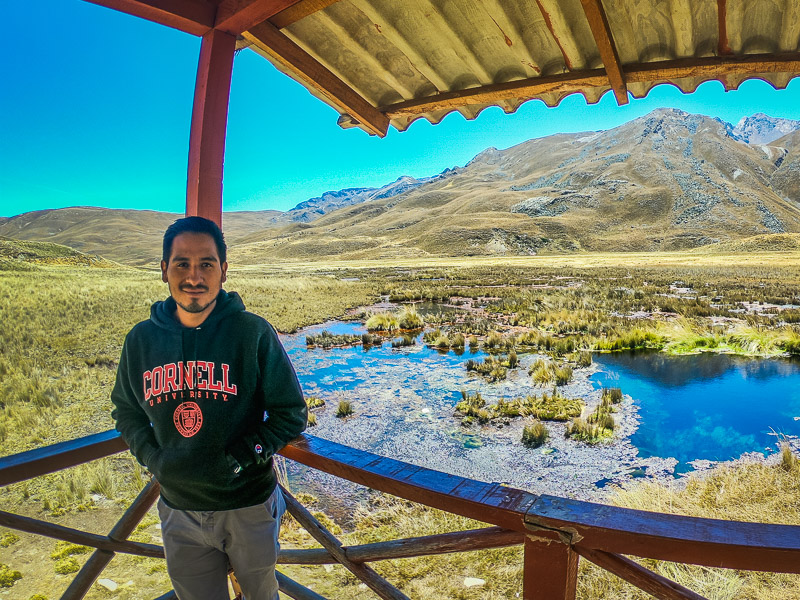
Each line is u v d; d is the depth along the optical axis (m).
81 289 27.98
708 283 32.50
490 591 3.58
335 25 2.72
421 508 5.22
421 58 3.05
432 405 9.05
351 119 3.66
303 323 18.67
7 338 14.43
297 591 2.04
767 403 8.76
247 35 2.66
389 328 17.36
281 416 1.52
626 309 20.34
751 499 5.30
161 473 1.52
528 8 2.74
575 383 10.20
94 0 2.16
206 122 2.44
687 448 7.02
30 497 5.28
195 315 1.51
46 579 3.60
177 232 1.49
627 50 3.00
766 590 3.43
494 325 17.42
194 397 1.47
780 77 3.32
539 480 6.21
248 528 1.57
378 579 1.81
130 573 3.69
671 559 1.19
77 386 10.02
